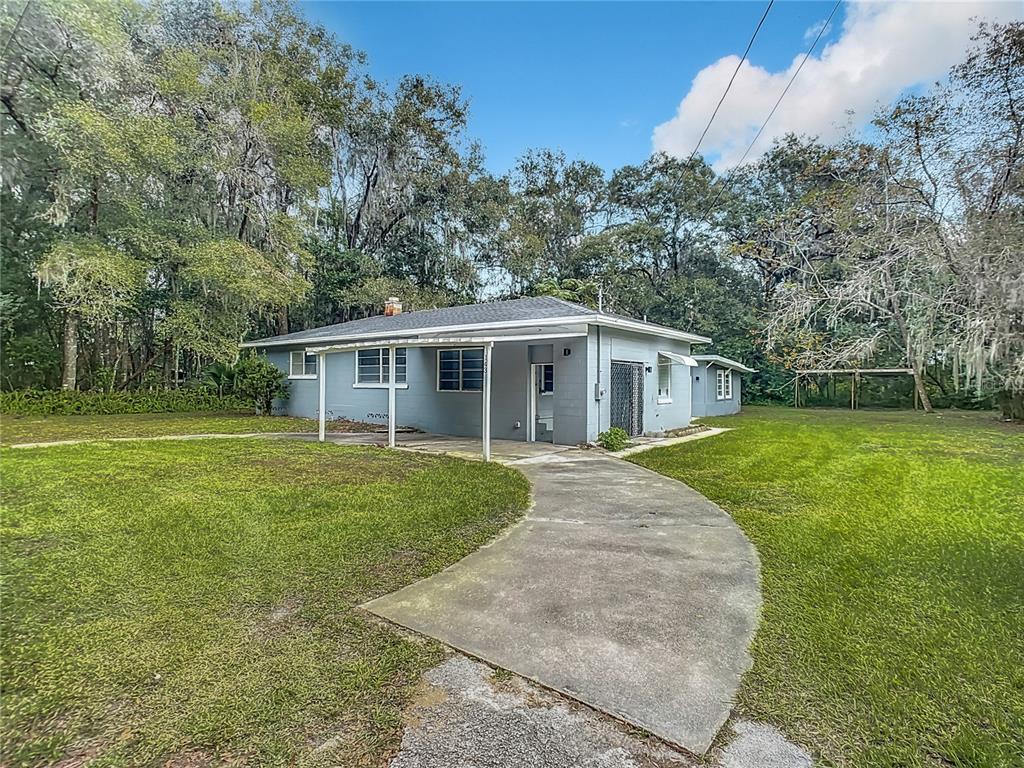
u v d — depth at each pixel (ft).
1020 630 8.70
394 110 75.61
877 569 11.48
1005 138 40.24
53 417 47.52
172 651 8.02
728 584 10.74
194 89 48.93
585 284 84.23
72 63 41.45
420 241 79.46
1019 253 38.34
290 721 6.45
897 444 33.63
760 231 77.77
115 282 43.24
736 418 57.77
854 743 6.08
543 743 6.07
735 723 6.44
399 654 7.98
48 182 44.50
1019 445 33.04
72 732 6.23
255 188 56.59
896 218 48.57
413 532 14.07
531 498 18.34
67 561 11.69
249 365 50.96
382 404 43.96
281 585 10.57
